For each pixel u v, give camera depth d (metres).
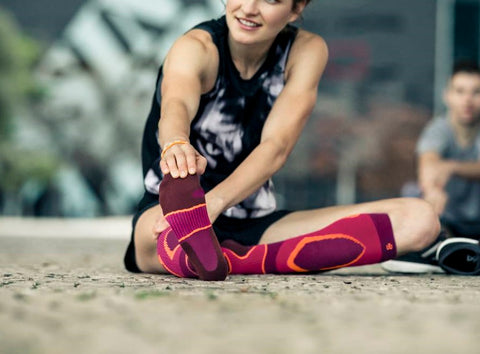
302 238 3.83
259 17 3.70
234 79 4.00
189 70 3.82
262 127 4.12
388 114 70.56
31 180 53.81
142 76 64.31
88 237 13.52
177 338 1.84
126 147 60.66
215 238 3.39
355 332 1.95
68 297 2.56
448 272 4.11
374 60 75.12
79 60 67.62
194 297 2.62
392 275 4.12
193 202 3.30
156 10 68.88
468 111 6.83
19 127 55.84
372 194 68.00
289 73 4.07
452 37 74.38
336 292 2.90
